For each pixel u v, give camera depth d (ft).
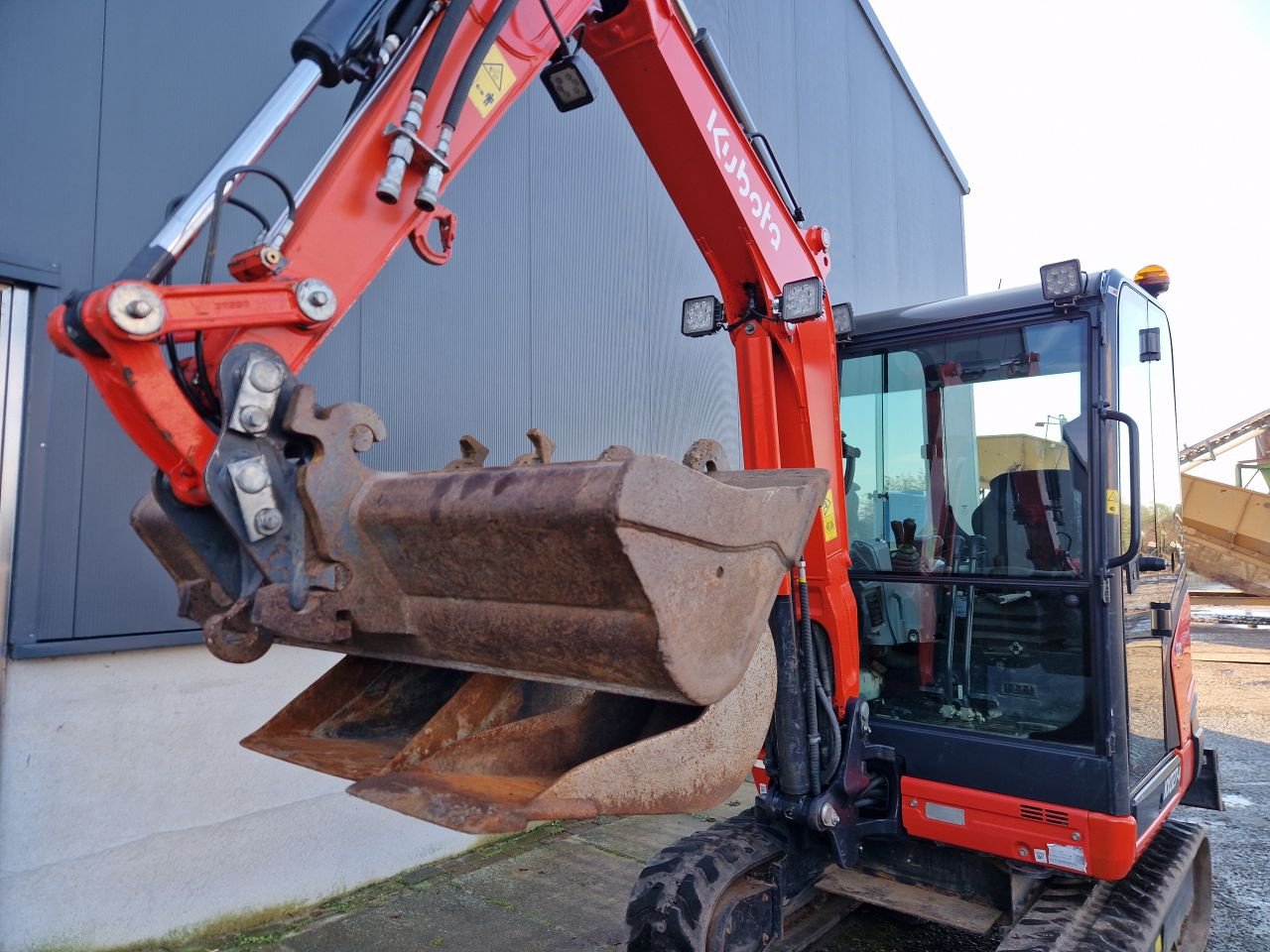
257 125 4.72
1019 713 8.79
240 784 10.74
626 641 3.91
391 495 4.50
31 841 9.11
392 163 5.06
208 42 10.50
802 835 8.38
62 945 9.30
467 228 13.47
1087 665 8.27
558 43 6.42
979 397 9.39
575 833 14.20
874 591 10.02
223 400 4.11
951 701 9.32
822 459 8.36
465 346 13.30
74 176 9.30
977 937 10.82
